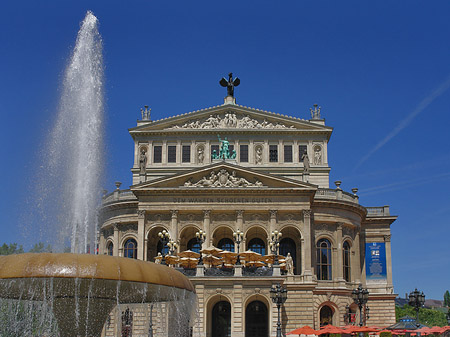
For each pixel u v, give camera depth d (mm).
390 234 86625
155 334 54906
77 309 23047
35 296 23438
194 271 63344
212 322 63531
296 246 74125
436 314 166875
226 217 71500
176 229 70500
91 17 32156
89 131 31297
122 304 26375
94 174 31031
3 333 26031
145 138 83000
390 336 68562
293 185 70750
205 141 82500
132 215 76125
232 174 71688
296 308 67062
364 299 50469
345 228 78438
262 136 82625
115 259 21375
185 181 71688
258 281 60312
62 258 20719
